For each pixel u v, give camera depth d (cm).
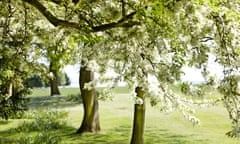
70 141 1448
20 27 904
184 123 1889
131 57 623
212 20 439
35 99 3247
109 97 1116
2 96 1381
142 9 500
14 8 848
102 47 684
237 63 448
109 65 764
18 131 1650
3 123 1870
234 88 441
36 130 1673
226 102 450
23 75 1150
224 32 443
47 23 856
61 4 618
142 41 583
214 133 1606
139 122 1262
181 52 561
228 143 1395
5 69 1017
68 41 844
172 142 1417
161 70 558
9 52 925
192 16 420
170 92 784
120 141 1456
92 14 614
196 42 448
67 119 2050
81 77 1656
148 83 671
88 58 844
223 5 446
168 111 853
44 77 1123
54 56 884
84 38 701
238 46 451
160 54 579
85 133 1619
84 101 1661
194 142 1422
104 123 1919
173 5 428
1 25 875
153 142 1425
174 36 519
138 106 1259
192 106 841
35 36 871
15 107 1719
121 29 595
